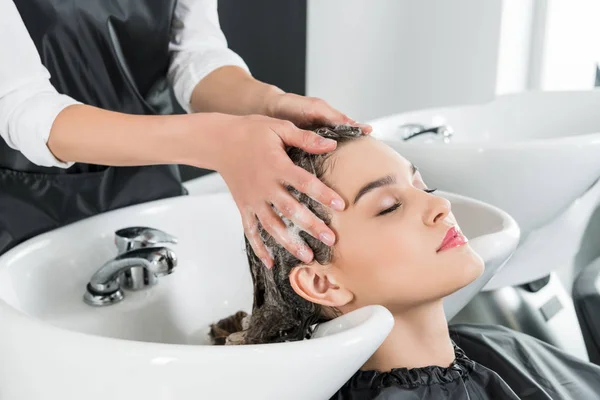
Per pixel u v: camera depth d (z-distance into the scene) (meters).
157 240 0.87
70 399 0.60
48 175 0.90
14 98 0.78
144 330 0.89
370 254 0.70
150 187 1.00
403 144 1.08
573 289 1.04
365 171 0.71
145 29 0.95
